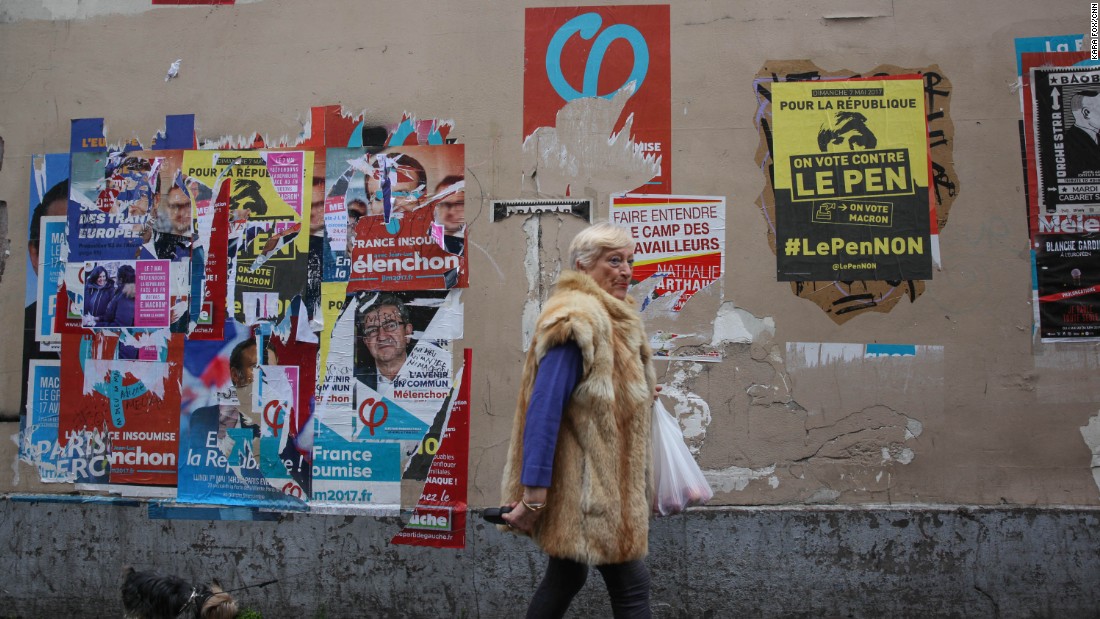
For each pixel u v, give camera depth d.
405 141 4.48
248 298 4.55
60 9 4.76
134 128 4.69
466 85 4.46
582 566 3.04
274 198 4.56
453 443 4.35
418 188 4.46
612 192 4.35
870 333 4.24
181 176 4.64
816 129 4.30
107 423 4.61
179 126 4.65
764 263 4.28
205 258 4.59
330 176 4.53
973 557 4.11
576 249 3.13
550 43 4.42
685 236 4.31
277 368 4.50
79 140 4.72
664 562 4.18
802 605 4.14
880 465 4.21
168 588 3.23
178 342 4.58
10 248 4.75
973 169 4.26
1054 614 4.07
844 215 4.27
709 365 4.27
